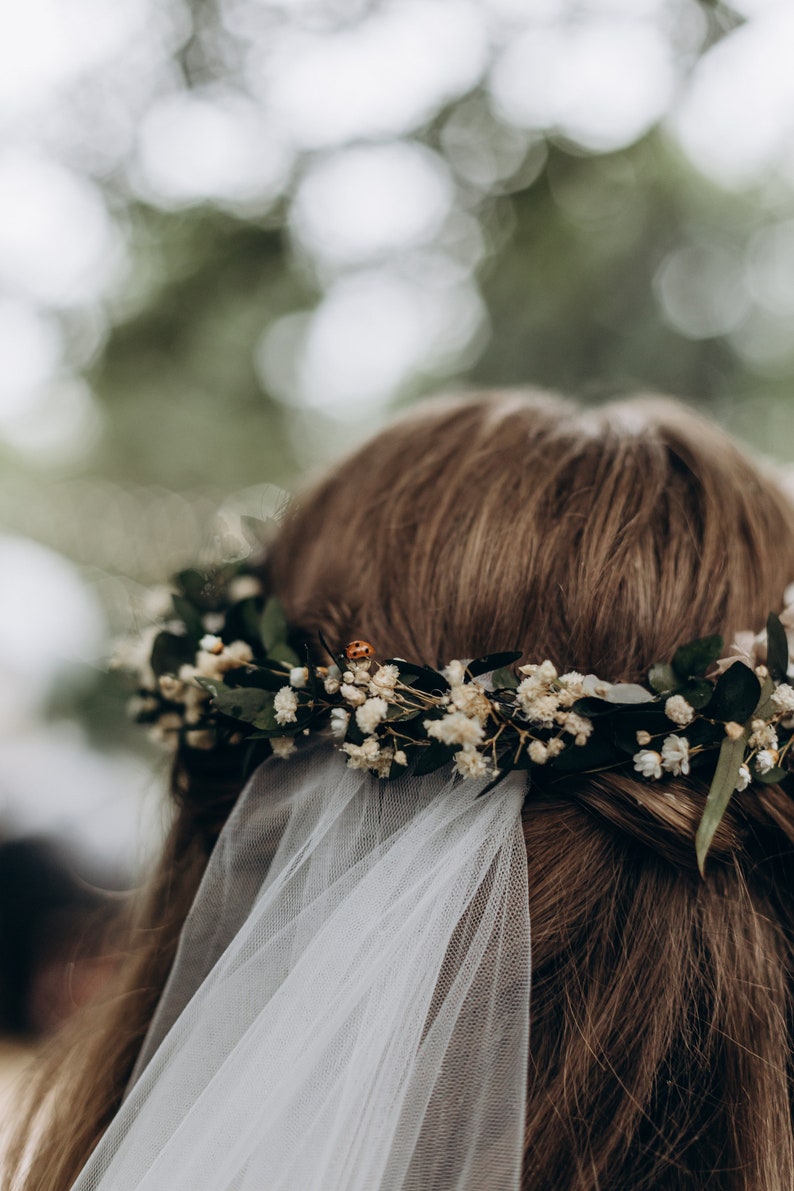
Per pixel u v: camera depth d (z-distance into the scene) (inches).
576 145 168.7
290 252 186.2
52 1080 39.7
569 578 31.4
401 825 28.8
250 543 43.0
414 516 34.3
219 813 35.3
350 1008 26.2
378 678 28.0
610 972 28.4
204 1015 27.9
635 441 35.8
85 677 126.3
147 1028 36.0
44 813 103.9
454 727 26.8
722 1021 28.4
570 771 28.5
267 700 30.1
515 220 178.2
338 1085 25.5
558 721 27.8
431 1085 25.3
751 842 30.5
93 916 74.6
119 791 109.7
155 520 226.8
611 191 177.3
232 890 30.7
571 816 29.3
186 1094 27.2
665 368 189.6
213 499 239.5
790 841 30.0
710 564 32.3
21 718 125.3
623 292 189.6
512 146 172.4
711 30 147.0
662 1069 28.1
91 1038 38.3
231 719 33.4
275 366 225.0
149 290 196.7
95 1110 34.7
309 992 26.7
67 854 100.7
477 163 175.6
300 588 37.3
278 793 30.8
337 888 28.2
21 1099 41.1
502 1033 25.9
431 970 26.1
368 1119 24.9
